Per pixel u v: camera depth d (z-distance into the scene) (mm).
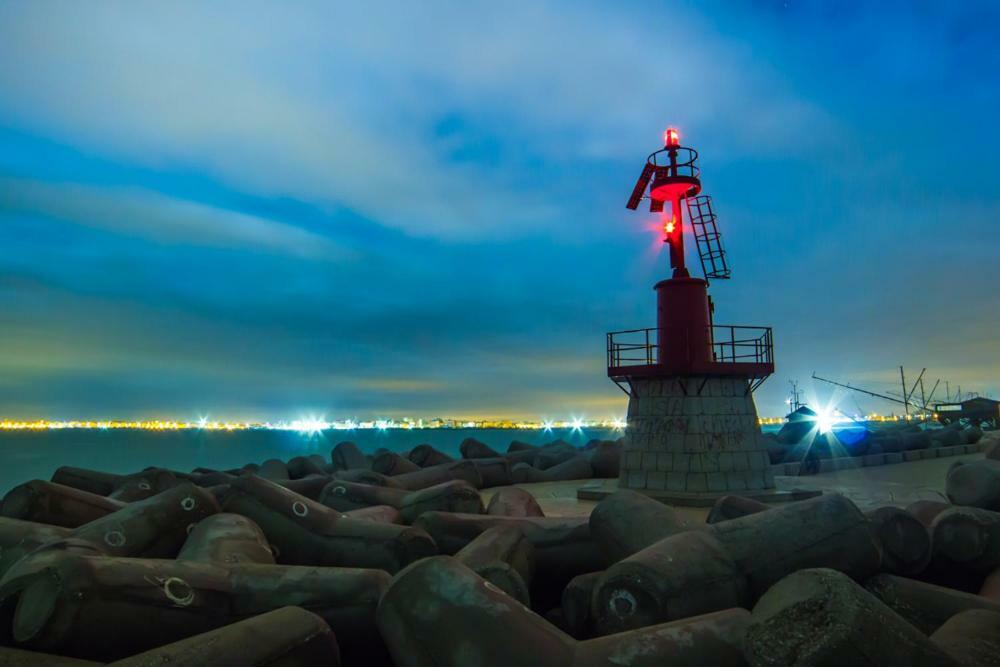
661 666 3967
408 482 18141
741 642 4180
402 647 4348
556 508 16422
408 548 7598
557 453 27672
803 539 6219
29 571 4871
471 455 27234
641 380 19141
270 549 7777
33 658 4488
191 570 5383
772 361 18766
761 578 5957
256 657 3916
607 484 21094
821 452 29172
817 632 3406
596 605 5570
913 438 34625
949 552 7160
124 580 4957
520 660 3977
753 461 18328
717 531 6371
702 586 5500
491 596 4430
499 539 7199
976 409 72500
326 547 7898
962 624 4809
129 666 3676
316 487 15797
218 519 7863
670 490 18031
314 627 4359
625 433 19734
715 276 20359
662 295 18953
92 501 10117
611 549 7480
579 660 4027
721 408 18328
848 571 6230
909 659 3428
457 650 4098
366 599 5375
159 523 7863
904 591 6062
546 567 7953
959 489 10562
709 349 18703
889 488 19094
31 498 9375
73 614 4668
